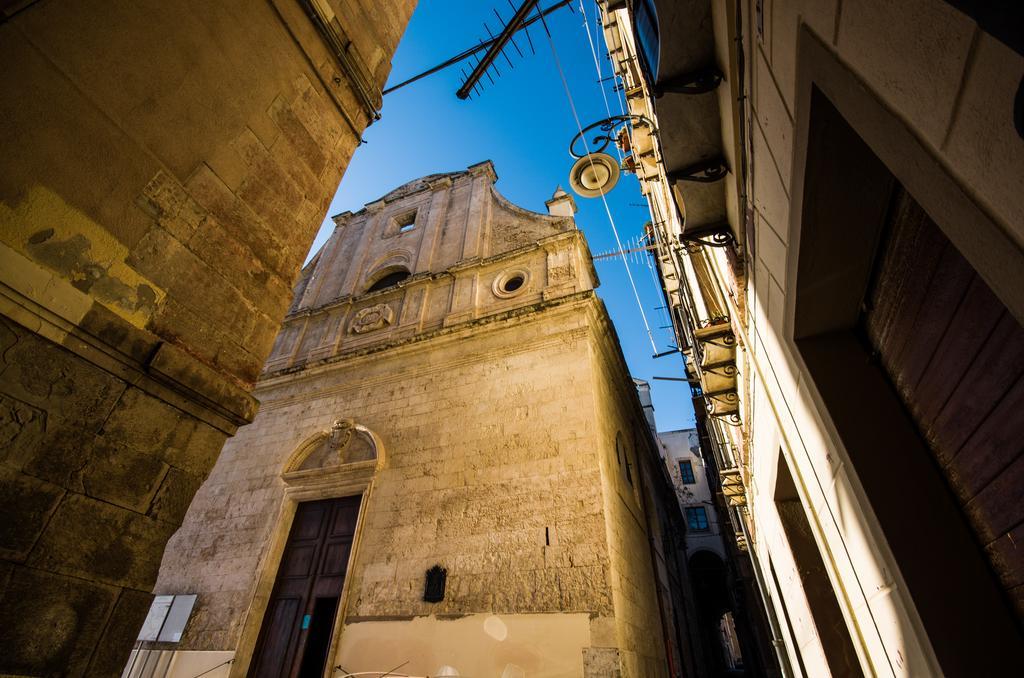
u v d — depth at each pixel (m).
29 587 2.07
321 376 12.52
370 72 5.20
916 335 1.94
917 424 2.12
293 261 3.96
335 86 4.70
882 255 2.09
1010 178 0.65
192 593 9.53
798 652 7.19
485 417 9.52
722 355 5.07
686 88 2.59
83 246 2.51
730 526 19.12
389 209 17.94
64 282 2.37
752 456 5.87
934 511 1.95
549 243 12.28
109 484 2.46
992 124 0.66
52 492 2.22
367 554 8.57
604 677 6.07
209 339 3.15
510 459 8.70
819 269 2.19
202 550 10.25
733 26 2.05
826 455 2.54
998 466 1.54
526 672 6.41
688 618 16.94
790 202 2.03
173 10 3.22
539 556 7.36
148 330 2.77
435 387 10.65
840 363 2.38
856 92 1.13
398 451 9.91
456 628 7.10
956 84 0.73
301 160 4.20
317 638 8.70
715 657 25.36
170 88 3.13
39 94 2.42
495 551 7.67
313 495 10.05
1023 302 0.72
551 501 7.89
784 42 1.52
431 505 8.70
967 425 1.69
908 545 1.91
